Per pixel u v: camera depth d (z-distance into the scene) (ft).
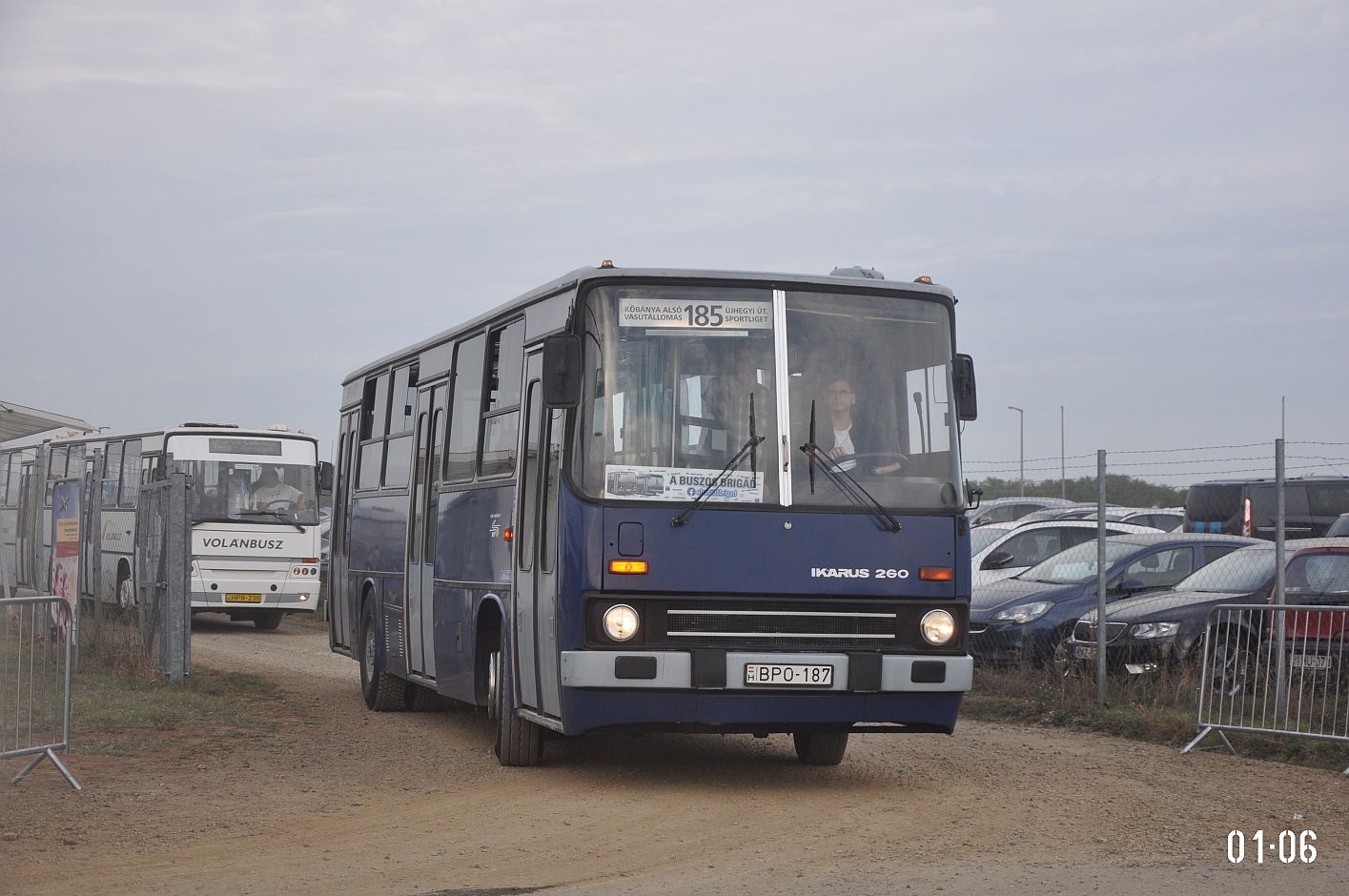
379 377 58.08
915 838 30.83
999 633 57.47
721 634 34.86
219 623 107.45
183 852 28.96
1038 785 38.11
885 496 36.09
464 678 44.11
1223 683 44.96
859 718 35.22
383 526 55.06
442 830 31.53
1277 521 45.65
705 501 35.12
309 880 26.73
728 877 27.02
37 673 38.99
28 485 110.93
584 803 34.99
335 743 45.03
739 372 36.06
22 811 32.58
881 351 36.99
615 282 36.11
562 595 34.99
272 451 96.89
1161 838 31.01
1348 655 42.63
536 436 38.58
